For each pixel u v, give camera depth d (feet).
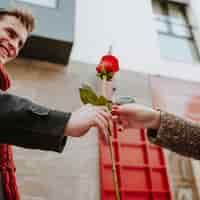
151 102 6.27
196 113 6.29
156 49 7.59
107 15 7.82
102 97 2.20
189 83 6.92
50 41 5.68
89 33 7.23
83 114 1.74
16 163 4.58
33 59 6.06
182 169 5.30
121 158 5.24
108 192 4.75
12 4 5.53
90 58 6.64
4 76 2.34
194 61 8.71
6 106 1.59
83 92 2.20
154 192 4.96
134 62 7.03
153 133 2.39
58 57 6.05
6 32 2.77
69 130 1.66
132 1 8.48
